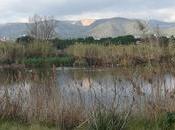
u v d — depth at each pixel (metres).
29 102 12.83
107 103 11.82
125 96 12.35
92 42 54.03
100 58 16.08
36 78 13.46
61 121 12.10
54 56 59.62
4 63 53.56
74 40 63.41
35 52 59.69
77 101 12.48
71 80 14.08
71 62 51.53
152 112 11.81
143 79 12.79
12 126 11.50
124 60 13.95
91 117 10.80
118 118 10.73
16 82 13.77
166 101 12.08
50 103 12.53
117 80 13.14
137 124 11.54
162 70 12.77
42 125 11.91
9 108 12.74
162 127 11.19
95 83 14.20
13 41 61.34
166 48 13.59
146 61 13.70
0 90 13.48
